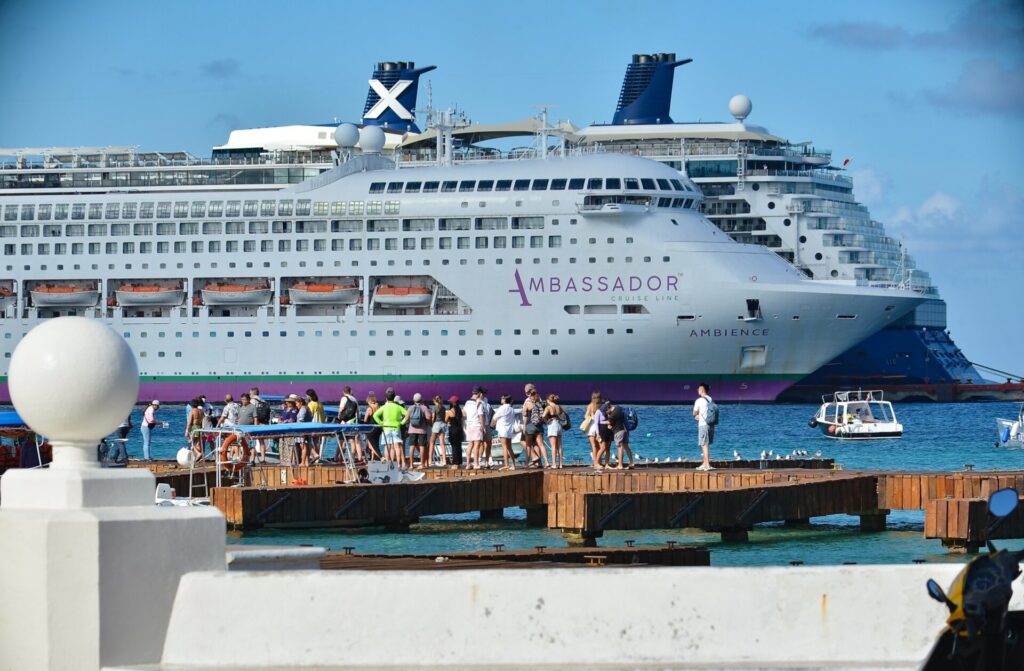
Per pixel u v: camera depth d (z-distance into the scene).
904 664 12.05
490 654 12.16
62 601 11.66
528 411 46.16
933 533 34.47
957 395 141.25
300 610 12.18
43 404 11.91
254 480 44.09
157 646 12.02
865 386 138.38
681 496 36.53
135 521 11.90
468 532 39.88
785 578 12.25
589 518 35.56
